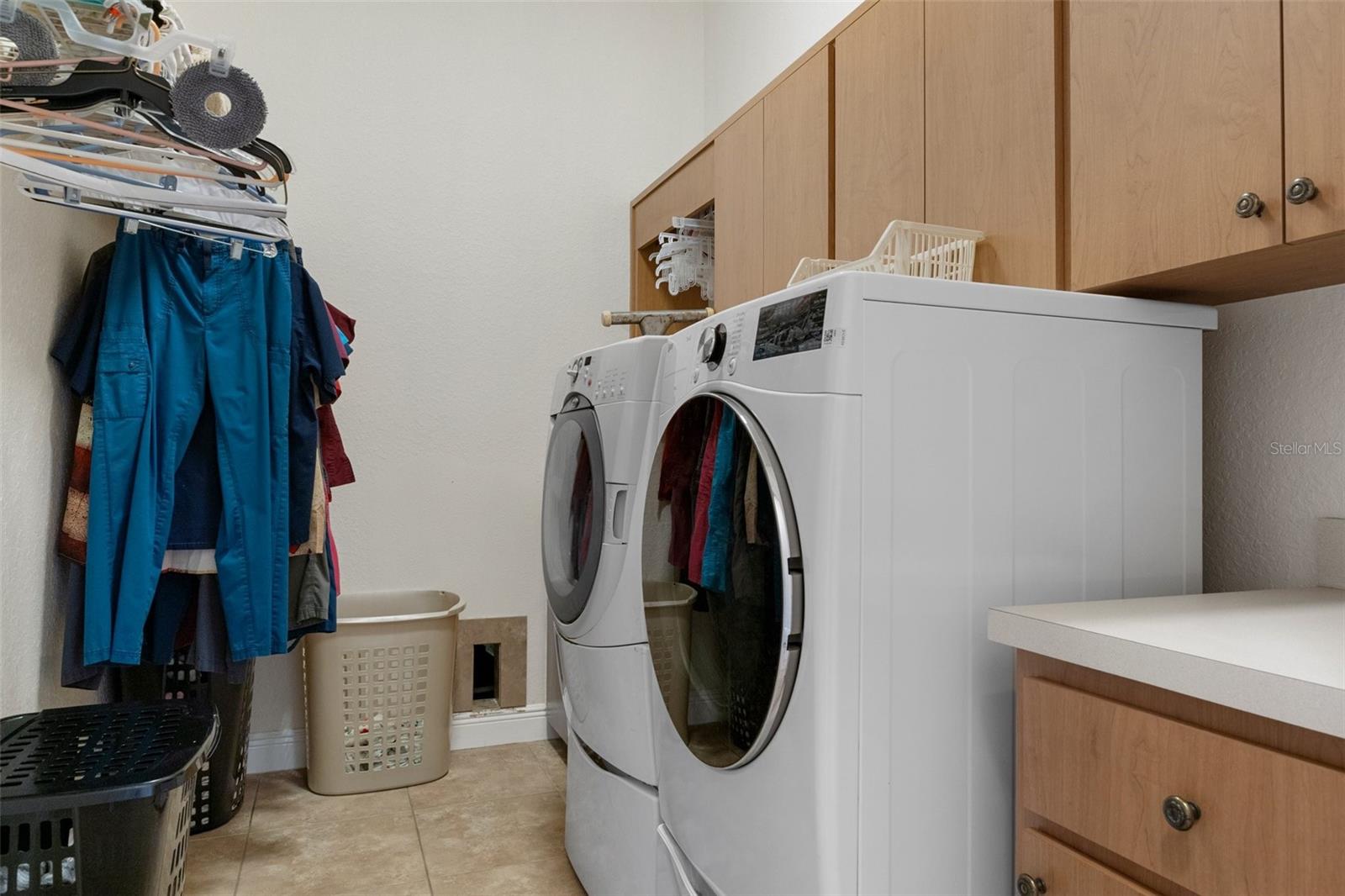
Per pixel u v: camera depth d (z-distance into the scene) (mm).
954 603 1119
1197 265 1144
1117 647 891
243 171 1577
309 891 1951
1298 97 1005
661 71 3391
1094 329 1246
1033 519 1184
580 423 2027
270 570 1947
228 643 1977
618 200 3303
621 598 1740
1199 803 812
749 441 1199
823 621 1041
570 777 2043
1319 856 706
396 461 2971
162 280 1898
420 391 3008
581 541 1953
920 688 1091
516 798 2527
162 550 1835
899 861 1067
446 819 2369
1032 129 1393
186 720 1389
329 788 2537
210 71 1334
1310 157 992
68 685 1785
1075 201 1314
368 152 2977
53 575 1826
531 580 3113
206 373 1921
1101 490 1242
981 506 1142
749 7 3066
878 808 1058
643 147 3348
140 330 1850
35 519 1730
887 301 1091
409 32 3039
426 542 2996
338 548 2898
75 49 1302
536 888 1974
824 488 1053
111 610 1773
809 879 1052
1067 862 969
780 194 2223
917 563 1095
